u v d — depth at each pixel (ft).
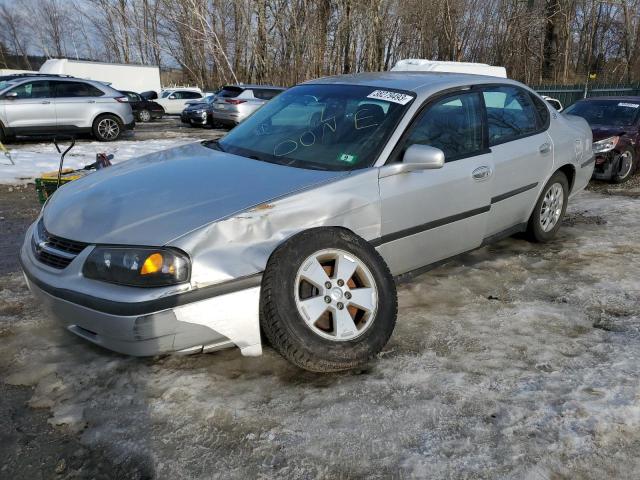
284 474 7.16
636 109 29.78
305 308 9.02
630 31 111.96
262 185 9.93
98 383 9.08
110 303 8.38
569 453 7.57
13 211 21.39
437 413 8.39
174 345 8.61
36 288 9.49
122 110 47.32
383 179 10.73
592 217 20.62
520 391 8.97
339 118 12.16
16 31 183.62
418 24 95.96
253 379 9.24
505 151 13.82
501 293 13.12
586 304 12.53
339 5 84.33
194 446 7.65
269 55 85.97
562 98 83.92
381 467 7.29
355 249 9.68
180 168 11.12
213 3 84.69
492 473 7.19
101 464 7.36
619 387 9.07
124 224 8.97
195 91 96.07
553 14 101.30
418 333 10.94
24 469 7.28
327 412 8.37
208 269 8.53
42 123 43.68
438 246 12.25
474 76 14.06
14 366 9.60
